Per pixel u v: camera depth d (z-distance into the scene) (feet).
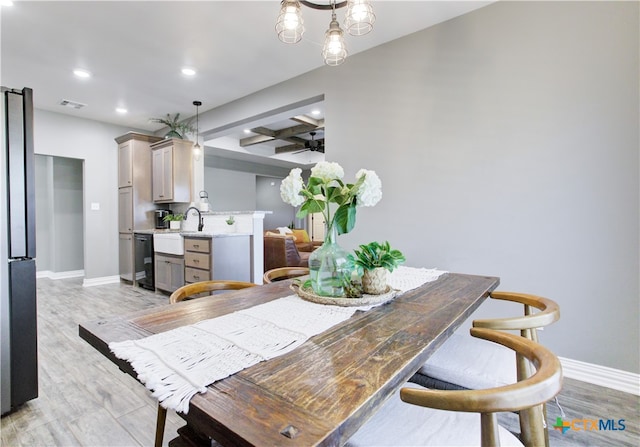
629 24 6.38
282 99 12.41
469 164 8.27
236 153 25.27
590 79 6.76
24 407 5.90
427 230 8.96
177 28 8.89
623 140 6.45
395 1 7.82
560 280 7.11
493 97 7.92
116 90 13.19
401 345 2.78
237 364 2.40
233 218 14.30
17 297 5.83
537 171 7.36
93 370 7.33
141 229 17.02
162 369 2.32
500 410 2.04
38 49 9.93
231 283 5.65
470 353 4.42
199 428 1.85
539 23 7.32
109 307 12.66
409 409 3.14
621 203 6.47
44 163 20.24
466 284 5.28
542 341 7.30
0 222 5.68
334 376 2.24
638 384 6.28
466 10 8.18
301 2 5.70
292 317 3.49
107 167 17.66
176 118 16.52
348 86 10.53
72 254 20.39
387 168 9.68
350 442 2.68
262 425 1.70
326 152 11.10
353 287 4.42
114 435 5.18
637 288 6.33
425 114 8.98
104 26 8.77
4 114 5.75
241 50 10.09
